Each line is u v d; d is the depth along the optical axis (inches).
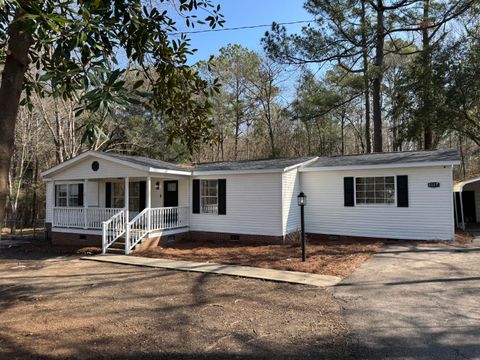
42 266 415.5
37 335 196.4
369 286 281.6
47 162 1125.1
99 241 550.6
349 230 541.6
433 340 179.0
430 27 777.6
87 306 249.3
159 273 354.9
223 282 310.5
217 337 189.9
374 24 799.1
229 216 561.0
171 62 169.3
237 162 673.0
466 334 184.9
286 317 218.4
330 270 335.9
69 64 122.4
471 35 751.1
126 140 992.9
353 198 539.2
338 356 165.3
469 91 719.1
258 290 281.3
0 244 595.8
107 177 547.8
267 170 520.7
